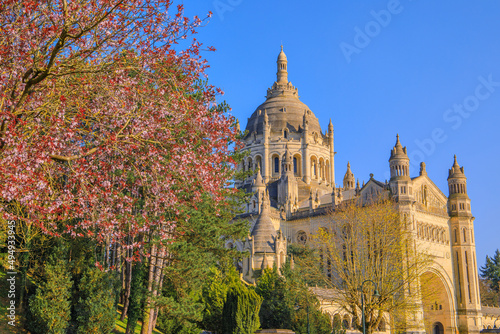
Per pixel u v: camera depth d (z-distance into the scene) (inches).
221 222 2240.4
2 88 1026.1
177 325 2361.0
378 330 3890.3
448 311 4990.2
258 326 2522.1
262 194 5123.0
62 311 1652.3
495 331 4530.0
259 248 4387.3
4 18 1021.2
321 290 3850.9
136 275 1927.9
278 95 6697.8
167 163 1213.7
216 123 1285.7
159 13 1118.4
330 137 6476.4
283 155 5910.4
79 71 1061.1
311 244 4859.7
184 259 1909.4
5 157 980.6
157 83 1221.1
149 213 1382.9
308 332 2736.2
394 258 2539.4
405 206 4441.4
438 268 4884.4
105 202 1175.0
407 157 4594.0
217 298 2913.4
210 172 1291.8
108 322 1716.3
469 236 5157.5
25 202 1024.2
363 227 2628.0
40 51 1113.4
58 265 1695.4
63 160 1111.0
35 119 1059.9
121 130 1126.4
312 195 5462.6
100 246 1999.3
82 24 1041.5
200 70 1208.8
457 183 5290.4
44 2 1032.2
